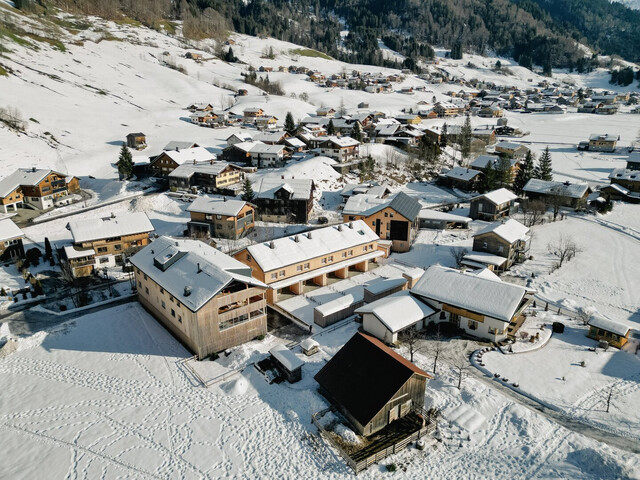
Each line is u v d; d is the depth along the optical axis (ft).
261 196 261.65
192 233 233.35
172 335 152.97
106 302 174.40
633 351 143.43
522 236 214.90
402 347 144.87
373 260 218.79
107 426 114.83
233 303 143.13
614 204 306.35
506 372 132.87
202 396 124.36
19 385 130.41
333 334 153.89
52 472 102.01
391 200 239.50
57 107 444.96
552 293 185.37
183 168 308.19
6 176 310.86
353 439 107.55
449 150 444.96
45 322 160.97
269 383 128.47
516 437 109.09
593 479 96.68
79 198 298.97
